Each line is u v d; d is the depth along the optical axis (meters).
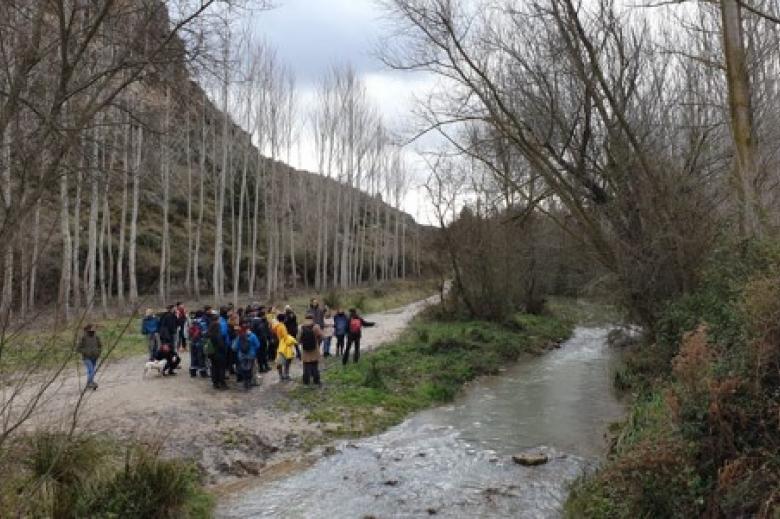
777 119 15.27
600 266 16.39
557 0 13.98
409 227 80.50
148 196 44.03
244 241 51.09
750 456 5.56
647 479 6.23
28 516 6.03
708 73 16.77
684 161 14.62
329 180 51.28
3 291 5.03
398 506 8.86
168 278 36.19
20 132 7.43
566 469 10.30
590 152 15.35
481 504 8.87
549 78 15.70
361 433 12.77
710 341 7.30
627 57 15.14
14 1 7.42
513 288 29.05
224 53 10.78
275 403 14.31
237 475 10.14
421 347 21.44
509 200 24.77
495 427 13.26
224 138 35.16
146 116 10.84
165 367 16.75
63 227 21.39
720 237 11.43
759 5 15.13
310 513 8.60
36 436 7.17
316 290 48.69
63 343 6.57
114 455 8.52
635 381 14.12
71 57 8.77
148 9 8.98
